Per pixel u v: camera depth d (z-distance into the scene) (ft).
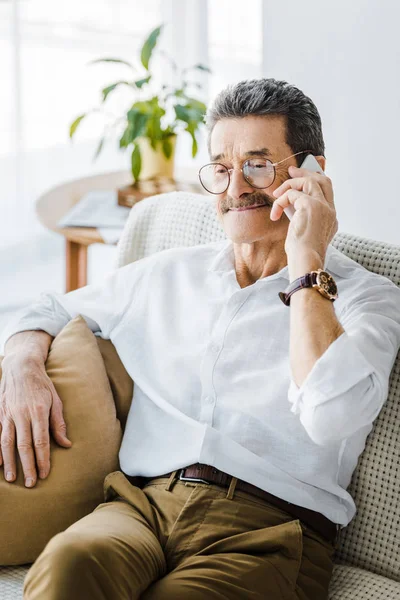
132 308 5.47
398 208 6.79
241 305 5.02
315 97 6.96
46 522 4.71
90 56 12.00
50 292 5.76
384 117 6.63
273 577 4.24
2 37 11.01
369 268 5.08
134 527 4.44
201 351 5.03
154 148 8.46
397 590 4.43
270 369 4.83
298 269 4.46
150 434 5.03
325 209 4.60
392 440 4.72
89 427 4.96
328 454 4.66
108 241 7.25
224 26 12.31
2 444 4.78
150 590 4.19
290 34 6.95
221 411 4.83
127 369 5.31
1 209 11.72
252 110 4.76
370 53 6.54
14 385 4.97
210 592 4.11
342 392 4.19
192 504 4.57
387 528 4.72
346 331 4.50
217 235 5.74
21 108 11.44
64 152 12.16
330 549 4.65
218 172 4.91
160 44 12.40
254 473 4.62
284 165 4.83
